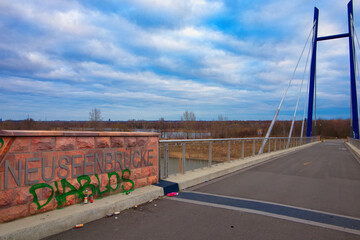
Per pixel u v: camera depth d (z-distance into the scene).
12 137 3.38
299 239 3.53
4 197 3.30
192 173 7.73
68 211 3.86
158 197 5.50
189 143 8.18
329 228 3.95
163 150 6.98
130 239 3.40
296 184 7.33
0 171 3.27
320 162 13.48
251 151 14.27
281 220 4.26
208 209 4.76
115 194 4.98
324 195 6.08
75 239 3.34
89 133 4.41
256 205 5.11
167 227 3.84
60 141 3.99
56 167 3.93
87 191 4.36
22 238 3.12
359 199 5.75
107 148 4.81
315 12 51.47
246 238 3.52
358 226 4.07
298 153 19.78
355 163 13.57
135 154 5.50
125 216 4.27
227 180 7.71
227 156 10.70
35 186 3.65
